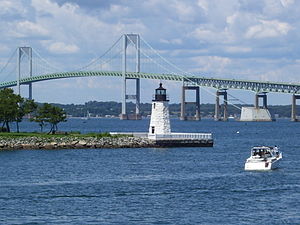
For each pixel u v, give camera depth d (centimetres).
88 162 18538
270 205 11725
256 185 14000
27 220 10488
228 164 18225
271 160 16800
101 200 12106
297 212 11150
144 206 11581
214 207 11531
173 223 10369
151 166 17512
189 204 11788
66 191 13038
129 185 13888
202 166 17625
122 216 10806
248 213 11062
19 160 19050
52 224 10269
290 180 14812
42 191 13025
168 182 14362
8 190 13125
